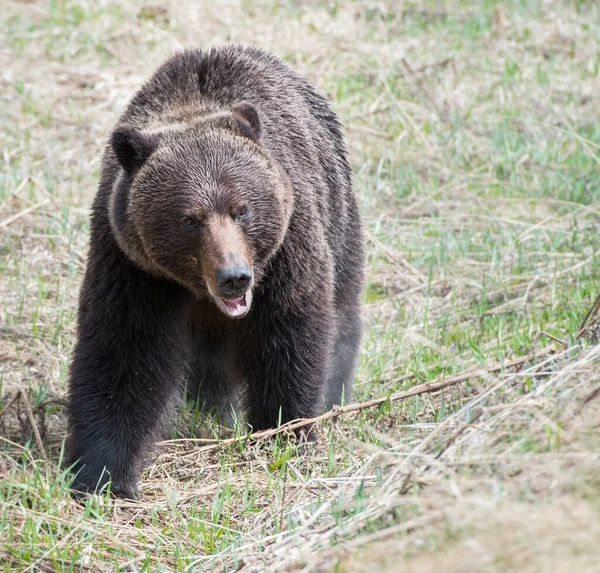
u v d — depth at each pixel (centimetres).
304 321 1060
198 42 2405
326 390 1244
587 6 2581
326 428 1094
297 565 746
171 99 1103
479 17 2522
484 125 2031
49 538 887
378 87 2188
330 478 905
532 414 787
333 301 1123
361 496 803
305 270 1050
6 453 1024
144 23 2470
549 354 1024
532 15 2538
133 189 984
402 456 862
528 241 1598
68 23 2470
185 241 962
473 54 2341
